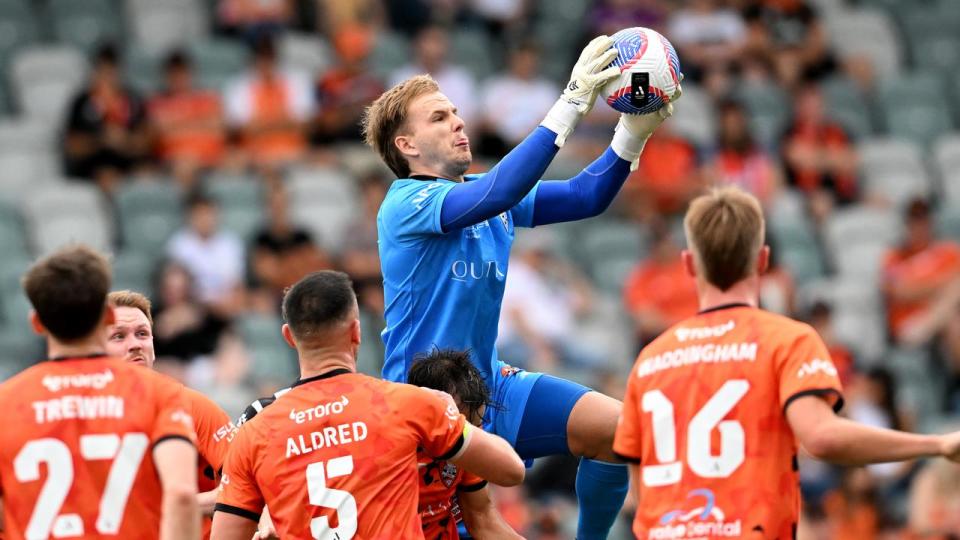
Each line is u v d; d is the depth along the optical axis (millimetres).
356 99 54000
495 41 62125
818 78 63719
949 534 39500
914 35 68688
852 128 63031
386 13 61281
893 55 67875
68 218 51219
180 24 60062
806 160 58312
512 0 63281
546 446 23031
